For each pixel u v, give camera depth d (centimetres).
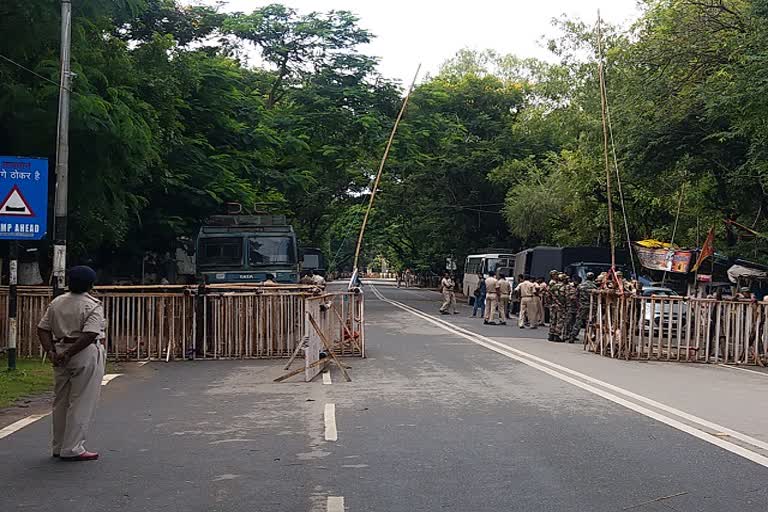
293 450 809
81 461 764
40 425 952
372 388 1234
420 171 5162
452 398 1133
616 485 678
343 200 5544
